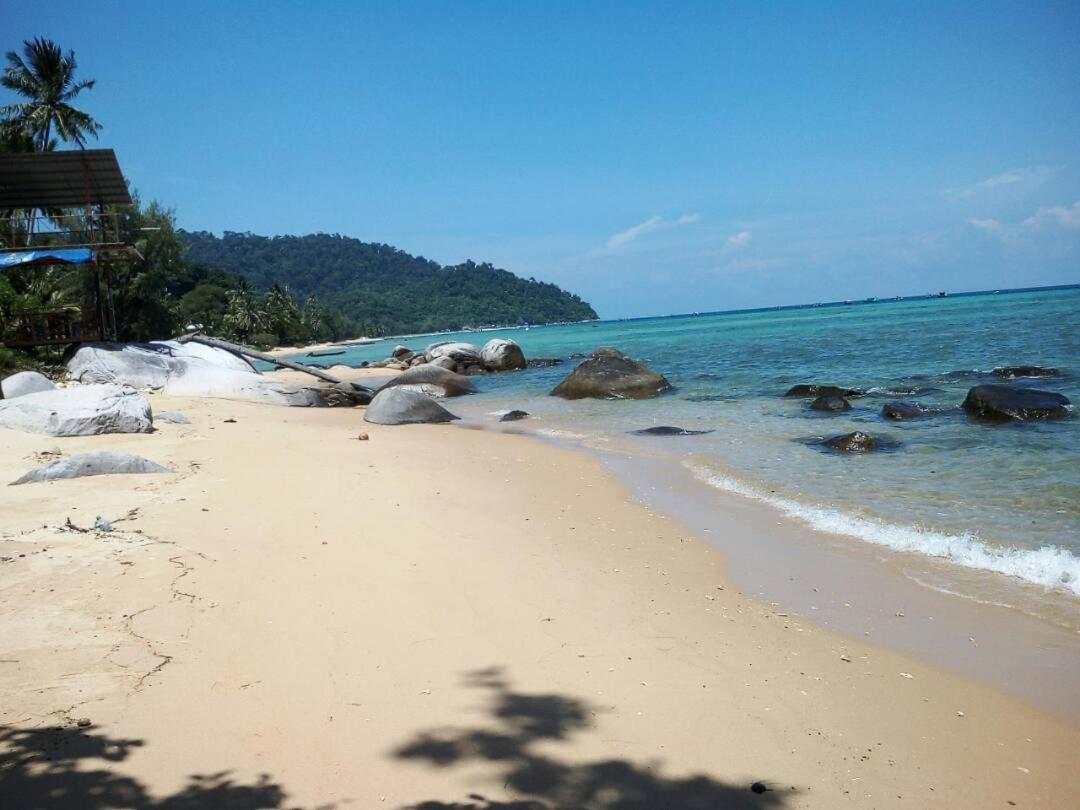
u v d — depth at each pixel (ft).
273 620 18.76
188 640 17.34
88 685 15.10
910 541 26.76
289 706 14.75
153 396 73.72
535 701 15.48
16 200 86.69
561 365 125.29
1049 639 19.02
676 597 22.13
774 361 104.37
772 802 12.46
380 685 15.80
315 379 120.57
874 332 153.07
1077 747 14.37
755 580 23.73
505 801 12.16
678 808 12.21
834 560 25.44
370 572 22.76
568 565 24.79
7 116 136.98
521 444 51.21
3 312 80.64
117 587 20.27
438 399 84.99
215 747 13.23
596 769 13.17
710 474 39.55
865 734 14.73
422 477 38.58
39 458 39.11
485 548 26.14
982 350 96.78
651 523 30.58
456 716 14.73
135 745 13.15
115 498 30.22
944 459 39.04
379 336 582.76
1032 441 41.50
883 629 19.86
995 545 25.82
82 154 78.02
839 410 57.41
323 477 36.99
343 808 11.78
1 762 12.45
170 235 177.17
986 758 13.98
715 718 15.12
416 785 12.49
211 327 320.29
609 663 17.47
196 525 26.63
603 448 48.91
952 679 17.07
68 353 80.74
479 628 19.10
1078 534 26.40
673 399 71.97
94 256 80.12
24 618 18.13
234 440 47.93
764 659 17.99
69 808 11.40
